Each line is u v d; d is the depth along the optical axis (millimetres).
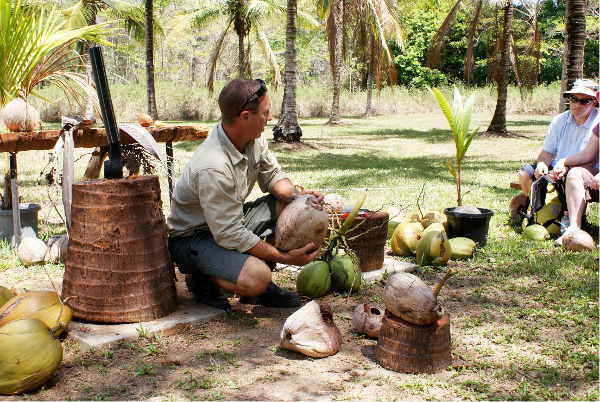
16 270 4496
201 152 3352
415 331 2793
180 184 3465
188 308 3545
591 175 5289
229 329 3334
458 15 36344
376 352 2943
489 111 31641
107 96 3352
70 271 3295
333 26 19250
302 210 3326
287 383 2703
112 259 3203
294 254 3355
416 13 39938
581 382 2732
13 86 5230
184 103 28688
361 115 33344
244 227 3344
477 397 2574
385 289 2854
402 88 35656
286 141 15797
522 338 3242
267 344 3143
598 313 3584
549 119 26172
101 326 3232
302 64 39094
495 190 8258
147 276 3279
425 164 11773
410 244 4777
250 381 2723
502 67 18406
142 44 21984
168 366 2877
